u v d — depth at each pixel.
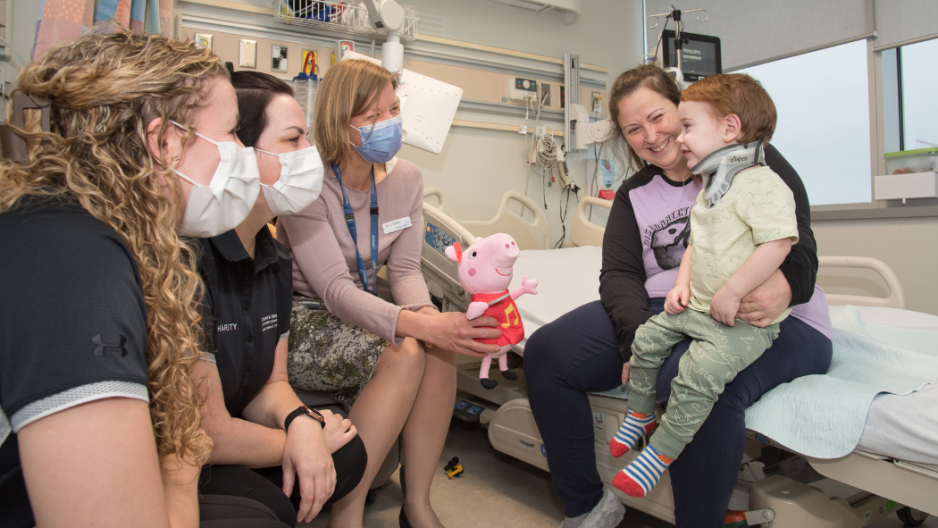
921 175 2.67
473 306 1.20
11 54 1.97
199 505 0.77
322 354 1.36
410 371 1.28
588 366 1.34
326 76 1.51
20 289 0.48
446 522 1.59
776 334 1.14
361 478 1.16
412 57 2.92
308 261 1.41
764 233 1.08
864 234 2.86
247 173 0.76
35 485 0.47
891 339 1.48
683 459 1.11
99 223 0.56
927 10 2.78
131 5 1.53
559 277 2.24
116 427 0.49
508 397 1.95
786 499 1.12
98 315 0.50
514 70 3.26
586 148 3.33
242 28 2.51
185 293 0.67
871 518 1.20
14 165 0.56
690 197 1.45
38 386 0.46
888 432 0.94
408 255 1.64
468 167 3.14
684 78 2.90
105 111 0.59
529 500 1.74
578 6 3.33
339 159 1.51
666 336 1.21
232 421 0.94
